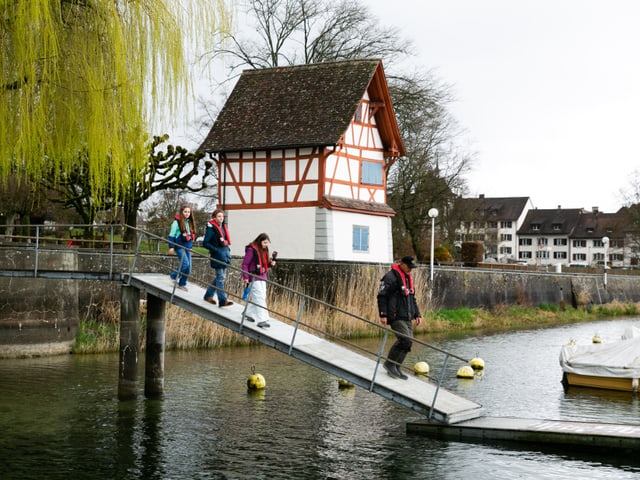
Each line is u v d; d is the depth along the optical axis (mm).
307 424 15781
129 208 31547
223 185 40438
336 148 38750
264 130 39875
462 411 14883
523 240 139750
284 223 38938
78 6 16641
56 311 23812
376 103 41062
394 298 15305
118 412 16406
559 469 12664
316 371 22344
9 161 16531
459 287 41562
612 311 54906
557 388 20859
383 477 12258
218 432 14969
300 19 45375
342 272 32625
